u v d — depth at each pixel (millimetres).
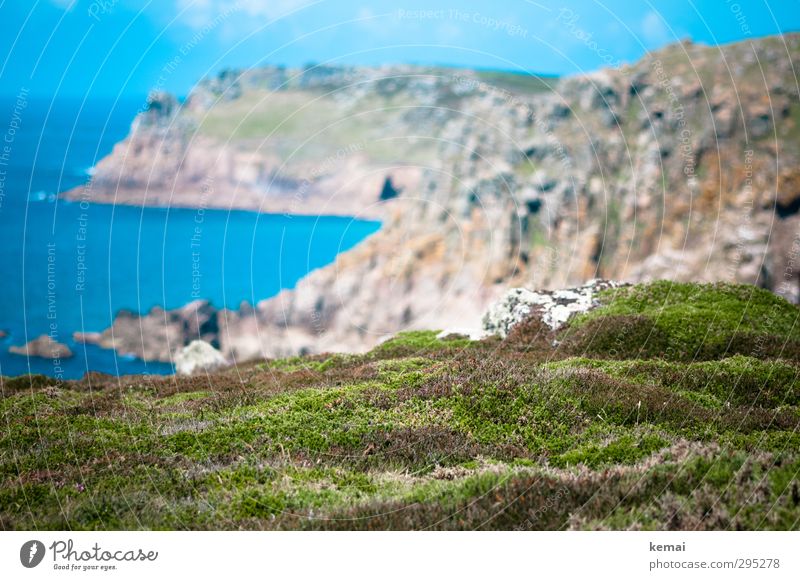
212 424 18094
